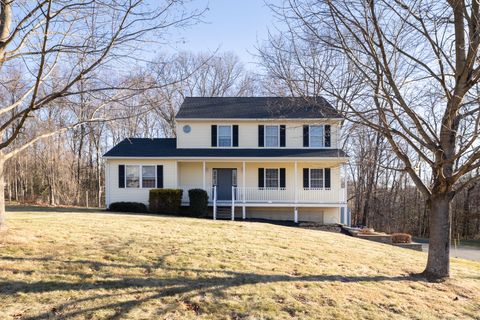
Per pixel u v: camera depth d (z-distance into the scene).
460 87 6.25
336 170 18.70
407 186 31.06
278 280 6.07
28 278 5.30
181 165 19.22
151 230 9.36
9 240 6.89
